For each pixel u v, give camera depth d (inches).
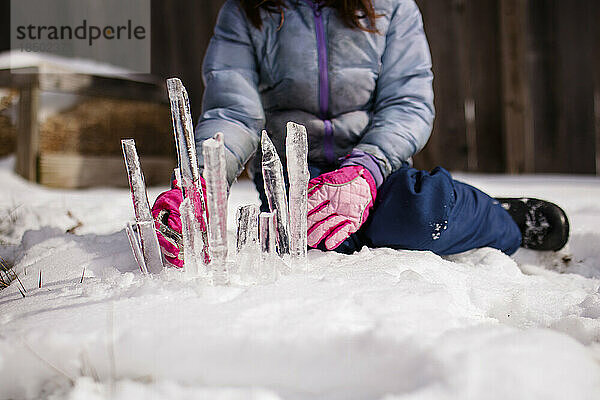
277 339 28.4
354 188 49.6
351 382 28.2
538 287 47.4
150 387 28.0
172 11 173.5
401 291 34.4
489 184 126.0
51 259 52.0
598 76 158.6
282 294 33.6
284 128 61.9
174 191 47.7
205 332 29.0
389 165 55.7
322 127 61.0
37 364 29.8
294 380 28.6
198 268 38.9
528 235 62.7
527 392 24.0
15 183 127.0
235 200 94.3
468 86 161.3
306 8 60.8
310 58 60.4
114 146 143.4
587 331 37.3
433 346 26.7
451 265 48.0
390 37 61.9
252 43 62.5
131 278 40.3
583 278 54.9
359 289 34.7
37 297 38.4
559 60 159.5
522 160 160.7
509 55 159.3
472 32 160.4
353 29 60.1
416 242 52.3
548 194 105.6
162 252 45.1
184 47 173.3
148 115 149.1
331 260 46.4
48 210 80.5
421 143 59.1
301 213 40.0
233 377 28.8
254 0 60.8
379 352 27.6
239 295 34.2
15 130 137.5
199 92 172.9
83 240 59.9
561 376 24.7
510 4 158.6
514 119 160.4
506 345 26.4
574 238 66.8
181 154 38.9
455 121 161.6
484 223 56.4
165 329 29.5
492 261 54.4
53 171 132.3
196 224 38.9
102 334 29.5
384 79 61.7
